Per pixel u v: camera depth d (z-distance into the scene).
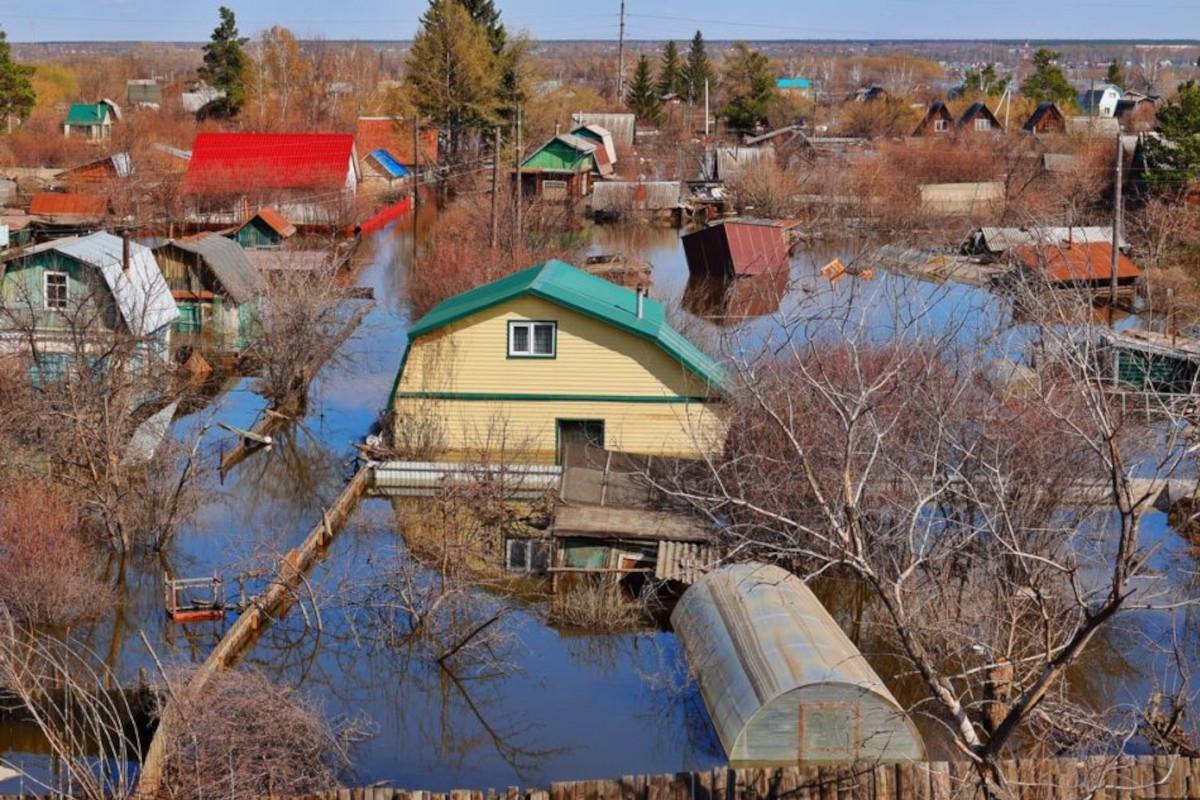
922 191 75.88
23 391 28.27
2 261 36.41
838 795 15.19
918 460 20.88
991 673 15.61
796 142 97.75
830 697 17.56
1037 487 20.48
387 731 20.25
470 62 100.50
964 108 134.88
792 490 22.56
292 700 18.44
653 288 54.62
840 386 22.55
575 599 24.09
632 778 15.25
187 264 44.22
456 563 24.62
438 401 32.72
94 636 23.28
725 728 18.16
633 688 21.67
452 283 48.25
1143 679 21.33
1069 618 16.86
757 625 19.33
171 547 27.38
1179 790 14.79
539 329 32.28
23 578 23.28
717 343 37.91
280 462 33.47
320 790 16.72
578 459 27.53
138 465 28.45
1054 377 21.61
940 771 14.73
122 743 16.05
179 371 38.69
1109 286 48.03
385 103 121.25
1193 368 30.47
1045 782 14.20
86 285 35.88
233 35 119.25
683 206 83.50
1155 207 51.44
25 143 98.38
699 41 147.12
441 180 92.31
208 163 76.75
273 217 65.69
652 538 24.84
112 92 163.62
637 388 32.34
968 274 47.47
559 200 82.88
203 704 16.92
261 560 24.80
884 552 19.22
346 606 24.05
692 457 30.62
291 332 37.78
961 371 25.42
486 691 21.50
